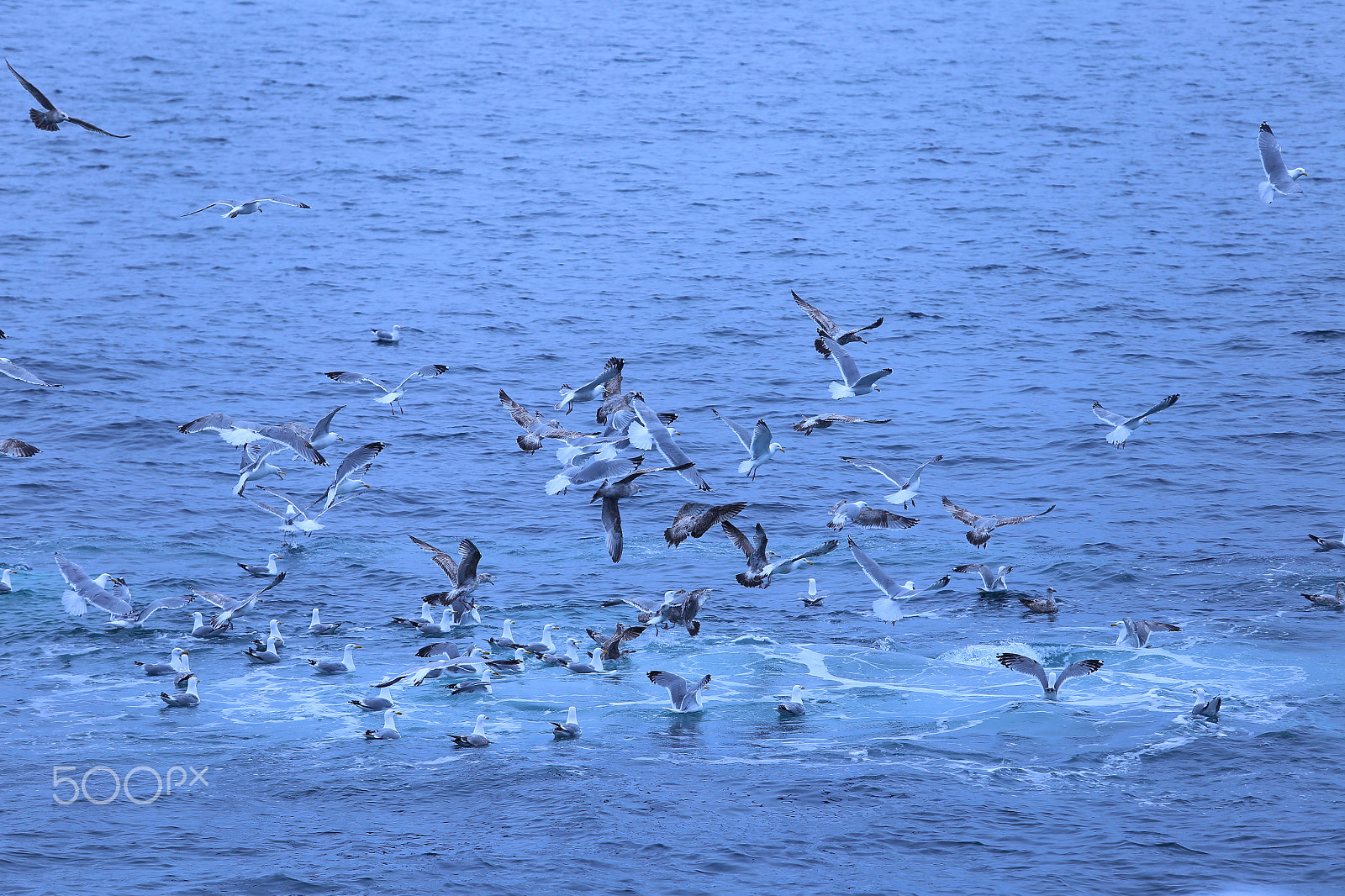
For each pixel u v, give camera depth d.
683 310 89.88
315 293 92.50
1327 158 131.75
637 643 50.28
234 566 56.00
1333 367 79.44
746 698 45.69
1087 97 159.88
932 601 53.41
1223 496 62.47
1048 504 61.94
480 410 73.31
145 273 95.56
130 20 192.62
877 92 161.75
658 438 30.53
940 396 75.62
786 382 77.25
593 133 141.12
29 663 47.41
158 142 132.38
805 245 105.25
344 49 179.75
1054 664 47.62
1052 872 34.31
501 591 53.97
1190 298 93.50
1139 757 40.84
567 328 85.94
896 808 37.88
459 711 45.09
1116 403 74.25
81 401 72.69
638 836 36.28
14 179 118.75
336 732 43.09
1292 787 38.81
